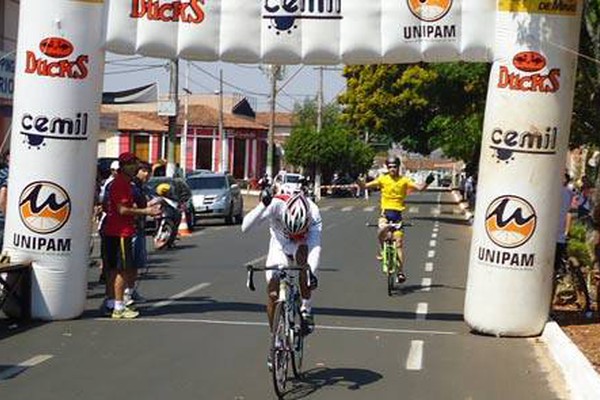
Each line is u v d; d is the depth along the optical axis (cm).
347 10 1100
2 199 1299
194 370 874
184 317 1177
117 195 1145
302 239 834
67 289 1116
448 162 11688
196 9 1110
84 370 867
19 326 1087
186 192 2752
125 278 1162
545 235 1042
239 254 2095
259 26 1113
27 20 1084
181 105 6944
